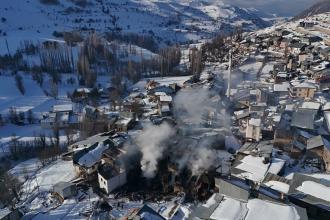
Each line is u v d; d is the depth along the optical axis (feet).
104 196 192.65
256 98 310.86
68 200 190.90
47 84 499.51
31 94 468.34
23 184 220.02
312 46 483.92
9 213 173.37
